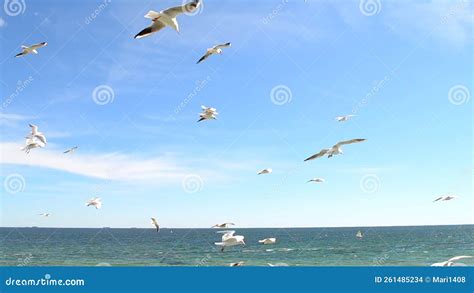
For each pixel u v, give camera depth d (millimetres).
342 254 55344
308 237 113688
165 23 10930
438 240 88000
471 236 105875
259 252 60125
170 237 119938
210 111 16891
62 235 136625
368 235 125188
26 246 73938
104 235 142375
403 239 93812
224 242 15930
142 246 74062
